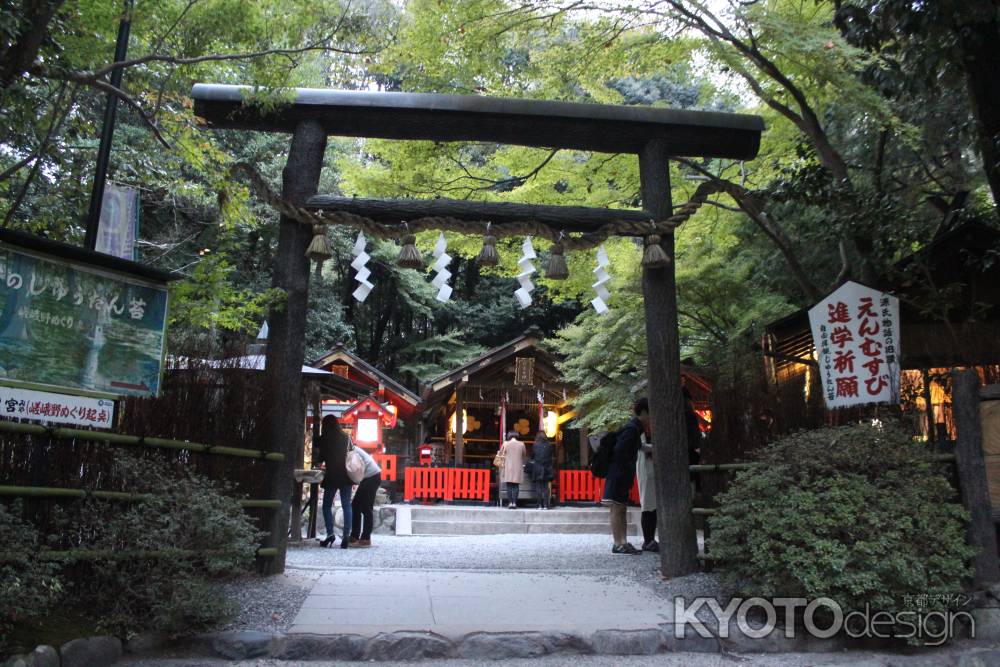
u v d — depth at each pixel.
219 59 6.50
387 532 12.76
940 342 9.08
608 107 6.97
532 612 5.16
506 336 26.80
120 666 4.03
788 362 10.73
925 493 5.11
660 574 6.56
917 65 6.88
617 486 8.34
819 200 8.35
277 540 6.08
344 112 6.84
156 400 5.26
